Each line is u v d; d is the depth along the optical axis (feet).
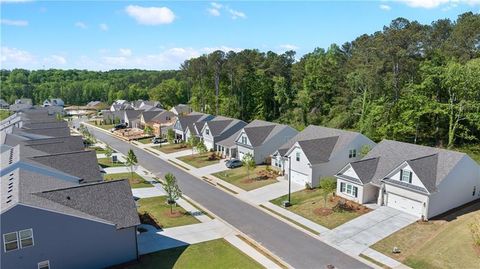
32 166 106.11
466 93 162.81
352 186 116.26
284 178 145.48
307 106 258.57
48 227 72.90
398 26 195.62
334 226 99.19
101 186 88.43
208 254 85.10
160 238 94.07
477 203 111.04
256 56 339.36
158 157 196.13
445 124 176.04
